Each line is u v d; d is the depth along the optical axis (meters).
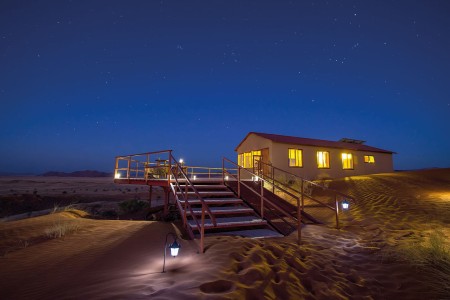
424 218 6.85
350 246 5.12
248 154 20.14
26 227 6.32
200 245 4.59
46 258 4.23
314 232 6.15
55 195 28.86
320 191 12.38
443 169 18.70
